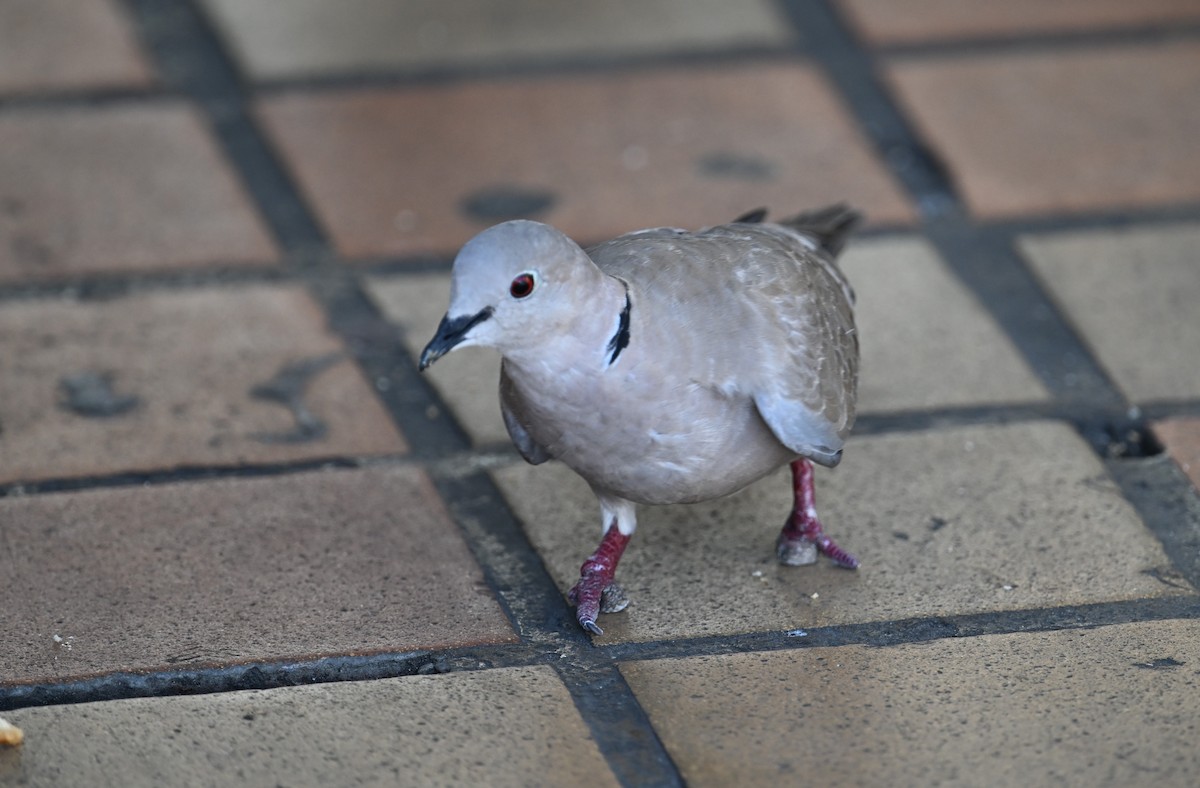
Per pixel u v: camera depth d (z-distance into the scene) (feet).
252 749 20.04
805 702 20.95
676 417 20.83
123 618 22.58
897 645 22.11
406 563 24.02
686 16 41.91
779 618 22.80
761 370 21.17
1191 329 29.89
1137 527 24.62
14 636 22.15
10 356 28.89
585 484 26.14
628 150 36.22
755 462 22.03
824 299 22.97
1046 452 26.50
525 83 38.91
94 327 29.86
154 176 34.91
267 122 37.17
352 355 29.55
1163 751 19.93
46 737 20.13
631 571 23.91
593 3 42.52
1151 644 21.98
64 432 26.94
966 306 30.78
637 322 20.36
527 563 24.23
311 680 21.70
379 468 26.40
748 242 22.63
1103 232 33.01
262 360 29.19
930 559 23.98
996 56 39.83
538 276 19.45
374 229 33.40
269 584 23.41
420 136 36.73
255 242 32.89
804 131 36.96
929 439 26.94
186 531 24.54
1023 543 24.27
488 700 21.06
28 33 40.32
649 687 21.31
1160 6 41.96
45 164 35.09
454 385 28.84
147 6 42.01
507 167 35.55
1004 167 35.35
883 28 41.11
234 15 41.68
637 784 19.58
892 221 33.68
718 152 36.11
